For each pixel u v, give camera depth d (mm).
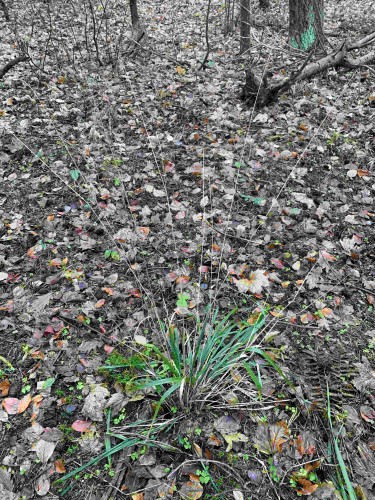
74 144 4430
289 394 2264
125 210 3615
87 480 1966
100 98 5414
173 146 4512
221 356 2180
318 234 3363
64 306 2777
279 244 3258
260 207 3646
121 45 7051
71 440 2107
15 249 3232
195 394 2145
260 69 6121
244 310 2713
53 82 5809
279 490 1921
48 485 1942
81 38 7883
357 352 2502
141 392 2242
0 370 2410
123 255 3111
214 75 6207
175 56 7129
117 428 2123
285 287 2908
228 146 4449
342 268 3066
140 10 10477
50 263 3080
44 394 2287
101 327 2619
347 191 3850
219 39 8172
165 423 2080
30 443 2092
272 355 2436
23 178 3967
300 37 6953
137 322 2656
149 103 5352
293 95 5461
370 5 10898
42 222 3465
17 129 4668
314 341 2557
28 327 2639
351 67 6047
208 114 5094
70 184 3879
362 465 1999
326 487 1905
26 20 8766
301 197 3727
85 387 2320
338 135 4598
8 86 5660
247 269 3031
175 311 2682
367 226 3463
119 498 1898
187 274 2990
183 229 3428
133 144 4559
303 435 2100
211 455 2033
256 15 9945
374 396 2268
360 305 2803
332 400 2248
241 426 2137
